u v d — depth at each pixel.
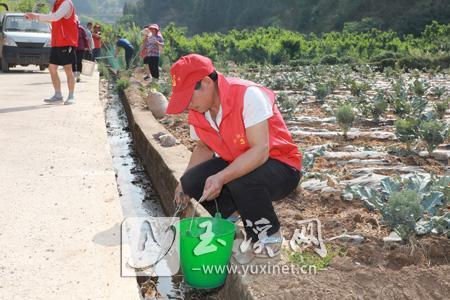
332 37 42.59
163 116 8.48
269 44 32.69
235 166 2.99
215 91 3.03
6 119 7.37
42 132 6.61
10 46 15.51
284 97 8.55
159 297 3.24
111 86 15.07
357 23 69.12
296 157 3.31
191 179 3.38
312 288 2.71
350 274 2.86
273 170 3.18
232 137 3.10
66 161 5.34
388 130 7.41
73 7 8.53
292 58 32.03
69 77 8.80
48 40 15.93
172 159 5.21
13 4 26.88
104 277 3.00
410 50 27.78
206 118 3.18
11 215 3.87
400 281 2.80
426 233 3.48
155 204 5.03
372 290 2.72
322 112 9.05
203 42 32.47
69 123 7.19
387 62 24.98
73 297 2.78
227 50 32.41
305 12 91.69
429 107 9.61
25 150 5.73
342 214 3.95
